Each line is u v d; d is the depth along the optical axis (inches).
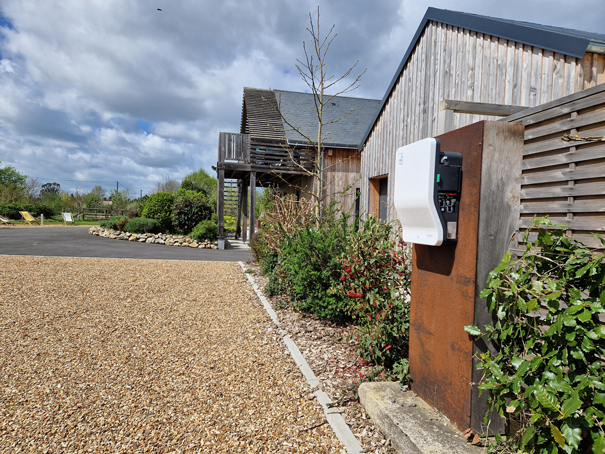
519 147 74.1
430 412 84.0
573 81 127.7
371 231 139.9
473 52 173.5
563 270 59.2
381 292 128.5
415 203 79.0
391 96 249.8
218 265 341.1
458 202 77.0
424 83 211.8
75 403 102.4
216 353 138.9
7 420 93.4
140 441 86.2
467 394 74.1
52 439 86.3
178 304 205.3
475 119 176.2
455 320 77.8
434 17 198.5
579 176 67.5
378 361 119.3
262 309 199.3
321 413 97.9
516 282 63.0
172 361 131.5
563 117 70.4
